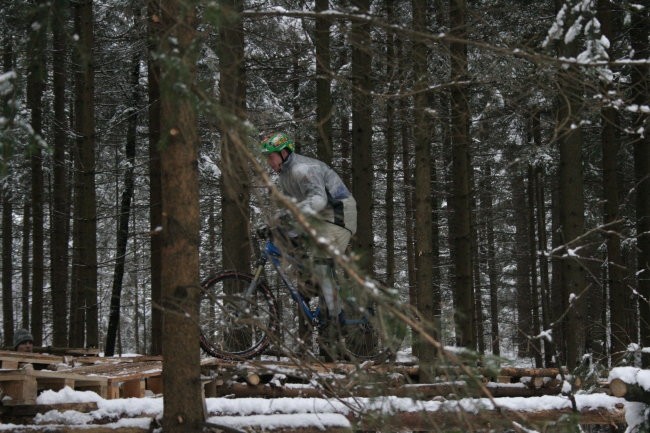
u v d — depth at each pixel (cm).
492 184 2458
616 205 1271
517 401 650
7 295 2041
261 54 1368
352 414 602
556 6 998
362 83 1018
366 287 335
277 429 568
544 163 1831
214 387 740
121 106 1962
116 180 2239
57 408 565
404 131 1942
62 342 1581
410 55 590
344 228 768
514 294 3048
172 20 421
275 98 1538
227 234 996
